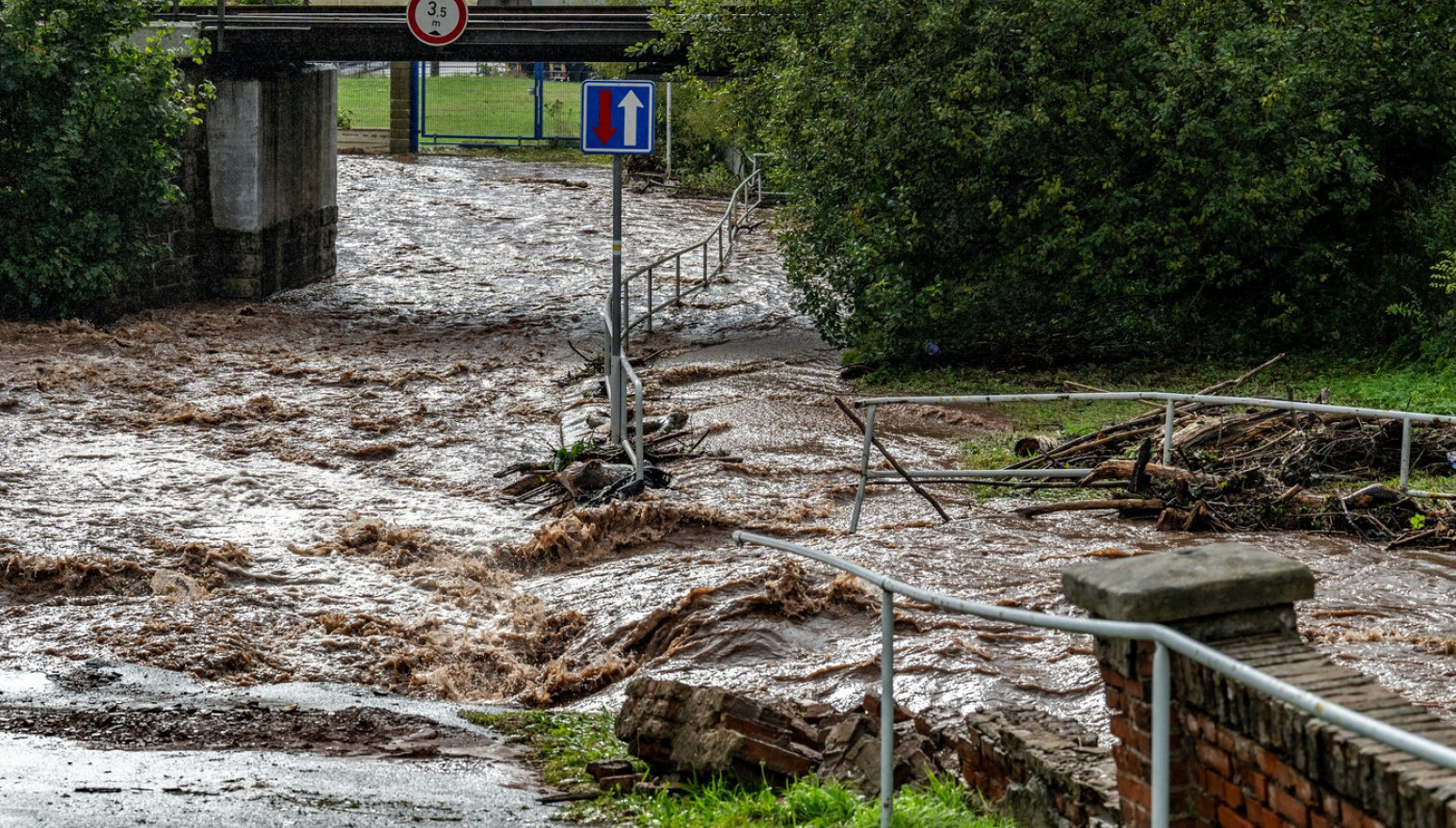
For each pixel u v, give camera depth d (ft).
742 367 109.70
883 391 98.68
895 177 105.29
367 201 210.18
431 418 97.40
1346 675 21.11
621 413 79.87
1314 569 51.60
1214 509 60.03
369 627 54.75
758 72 124.77
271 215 150.41
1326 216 104.88
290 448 88.07
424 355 121.19
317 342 127.03
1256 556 23.17
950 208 104.73
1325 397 69.62
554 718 42.83
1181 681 22.57
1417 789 18.24
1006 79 100.01
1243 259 103.81
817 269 111.96
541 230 195.42
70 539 64.39
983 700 40.73
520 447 89.45
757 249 183.73
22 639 52.11
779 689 43.73
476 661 52.21
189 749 37.27
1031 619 22.13
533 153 258.78
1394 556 53.62
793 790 30.37
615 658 50.29
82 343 118.01
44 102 123.03
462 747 38.86
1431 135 105.40
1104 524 60.64
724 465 76.59
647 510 65.36
